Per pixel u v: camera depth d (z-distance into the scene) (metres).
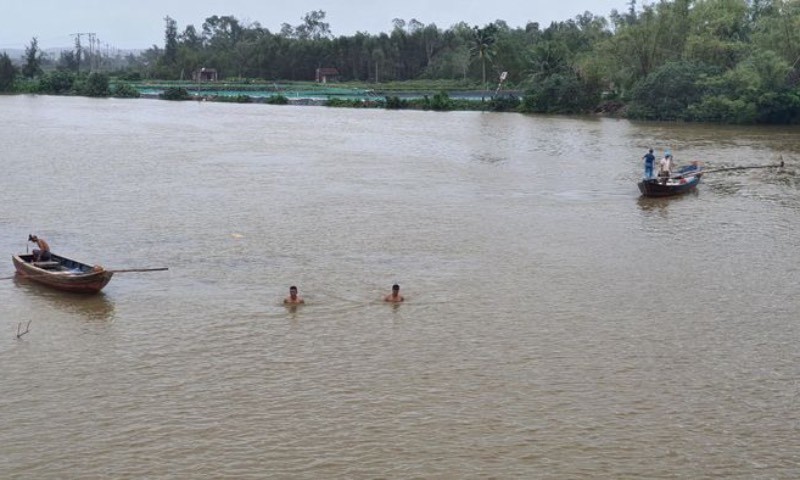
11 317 29.50
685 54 115.44
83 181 54.50
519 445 21.00
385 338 27.61
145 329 28.36
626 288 33.06
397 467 20.00
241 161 65.25
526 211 47.00
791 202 50.00
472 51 151.00
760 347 27.19
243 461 20.19
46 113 111.56
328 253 37.56
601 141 82.06
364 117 113.69
